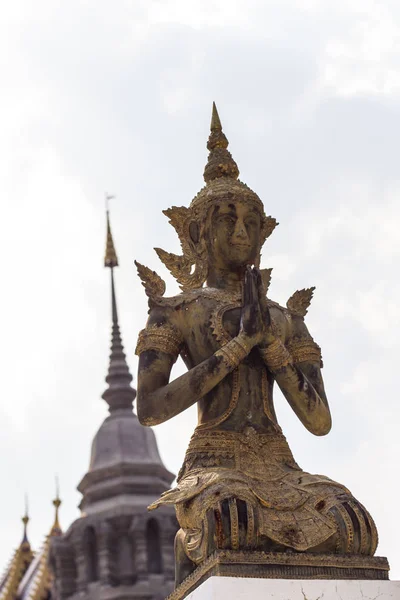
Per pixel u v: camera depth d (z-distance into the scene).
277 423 14.16
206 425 13.88
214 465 13.54
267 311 13.80
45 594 64.81
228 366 13.53
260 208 14.96
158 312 14.36
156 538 62.84
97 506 64.56
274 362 13.82
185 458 13.88
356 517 12.95
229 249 14.68
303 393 13.87
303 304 15.11
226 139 15.49
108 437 66.62
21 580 68.44
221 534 12.54
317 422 13.94
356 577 12.59
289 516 12.85
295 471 13.67
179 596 13.05
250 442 13.70
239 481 12.98
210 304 14.25
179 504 13.20
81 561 63.34
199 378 13.48
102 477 65.19
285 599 11.99
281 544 12.62
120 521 63.09
